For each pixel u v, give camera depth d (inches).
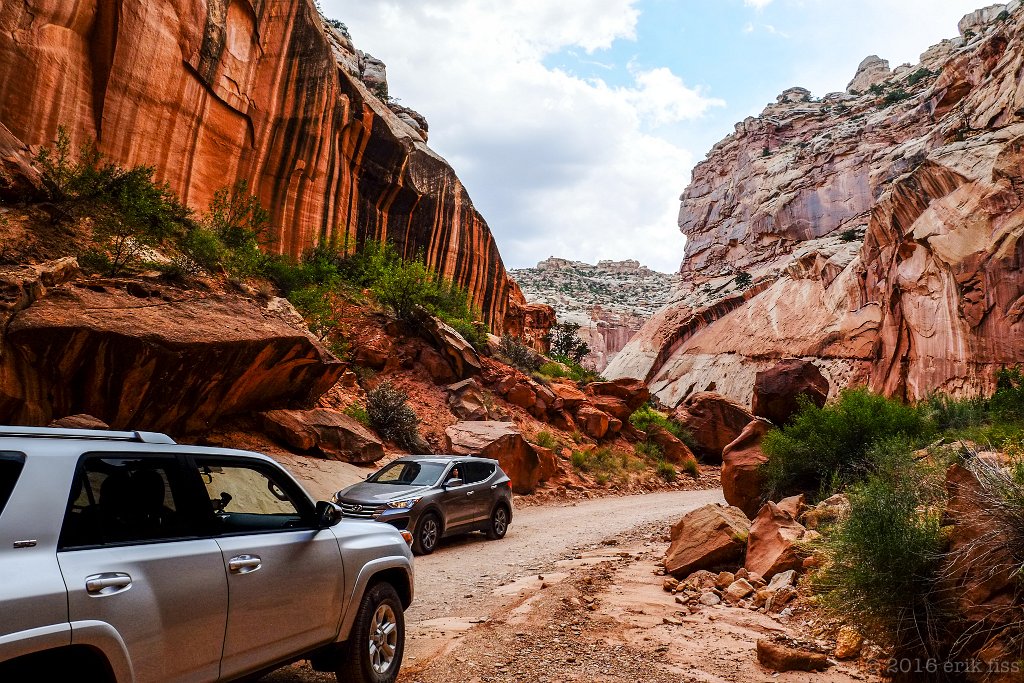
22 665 98.0
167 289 541.3
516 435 792.9
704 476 1246.3
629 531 538.0
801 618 254.8
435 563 395.9
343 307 1014.4
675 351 4252.0
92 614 105.8
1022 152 1897.1
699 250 5551.2
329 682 185.9
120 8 812.0
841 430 452.8
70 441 119.6
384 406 761.0
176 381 477.4
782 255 4256.9
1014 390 585.3
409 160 1480.1
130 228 639.8
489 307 1902.1
